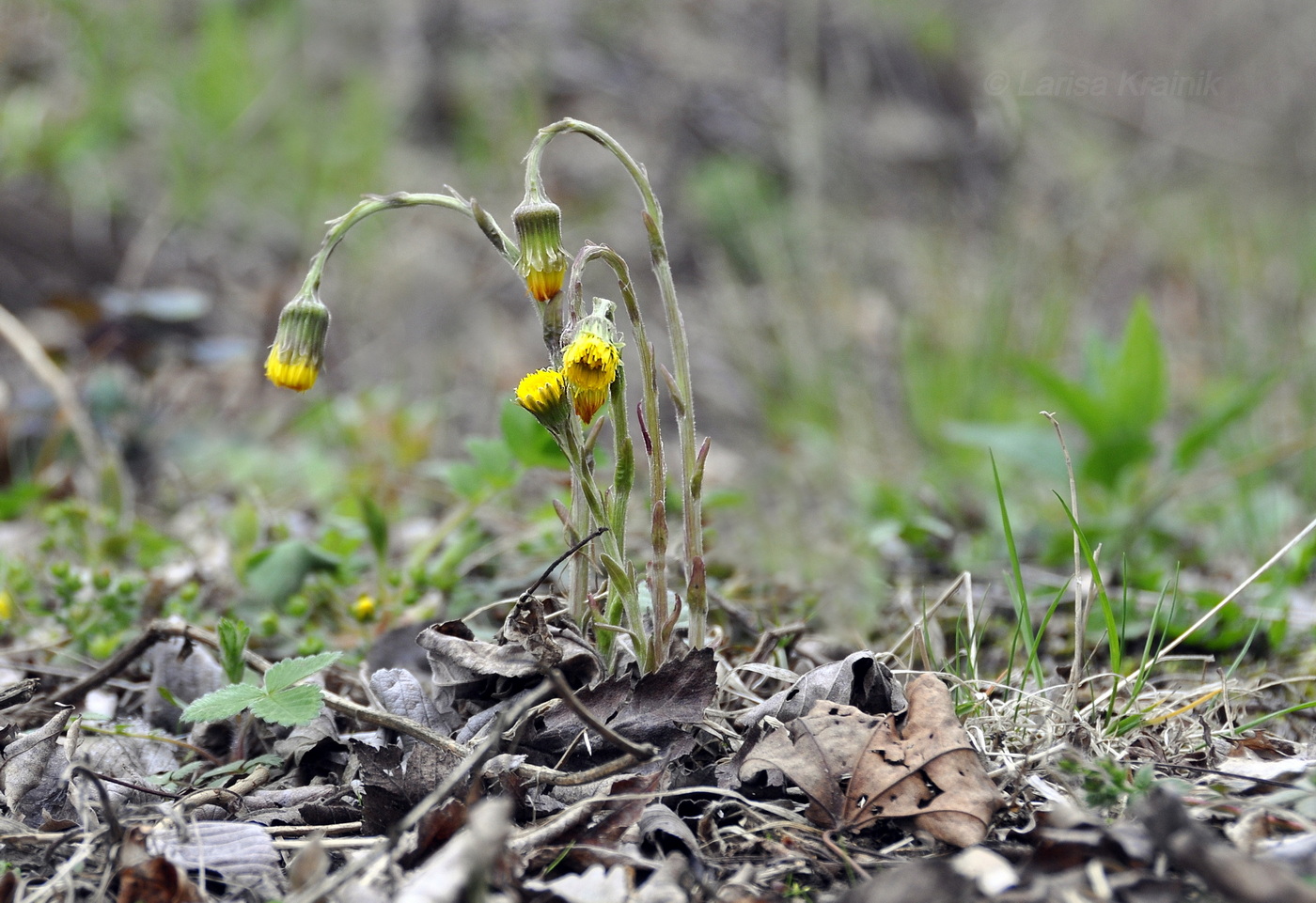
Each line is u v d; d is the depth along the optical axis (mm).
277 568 2574
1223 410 3484
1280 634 2439
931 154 7543
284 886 1409
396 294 5969
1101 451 3609
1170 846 1275
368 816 1535
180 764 1880
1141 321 3523
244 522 2865
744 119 7441
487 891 1310
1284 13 8500
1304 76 8406
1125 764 1686
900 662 2076
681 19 8055
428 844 1433
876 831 1536
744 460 4656
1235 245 6867
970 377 5082
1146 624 2477
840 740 1612
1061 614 2686
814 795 1551
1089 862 1352
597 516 1645
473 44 7488
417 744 1614
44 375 3574
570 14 7789
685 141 7316
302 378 1712
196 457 4230
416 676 2229
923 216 7102
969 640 2064
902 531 3266
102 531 3324
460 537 3244
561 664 1736
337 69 7195
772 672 1926
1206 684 2123
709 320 6172
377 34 7426
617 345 1544
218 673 2117
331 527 3361
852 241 6754
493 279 6133
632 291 1645
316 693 1635
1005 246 6184
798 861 1460
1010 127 7156
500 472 2791
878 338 5934
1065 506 1906
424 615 2586
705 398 5578
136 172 6305
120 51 6676
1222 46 8734
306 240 6191
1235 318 5730
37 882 1451
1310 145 8031
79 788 1585
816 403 5191
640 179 1641
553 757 1656
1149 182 7684
